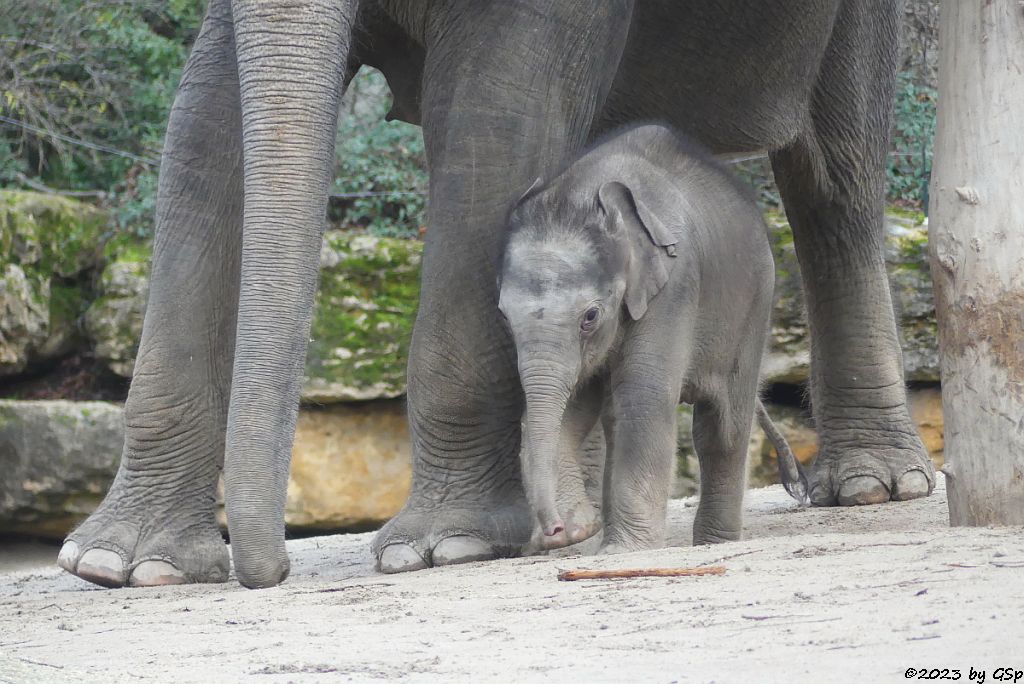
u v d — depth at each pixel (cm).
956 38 997
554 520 887
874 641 573
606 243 930
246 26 866
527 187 1045
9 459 2016
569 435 1030
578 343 920
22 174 2548
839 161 1543
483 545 1038
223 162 1118
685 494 2072
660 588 743
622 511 955
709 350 1035
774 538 919
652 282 956
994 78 975
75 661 662
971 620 595
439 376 1049
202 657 651
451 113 1053
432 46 1084
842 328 1608
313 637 686
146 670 621
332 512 2103
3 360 2128
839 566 762
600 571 799
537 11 1048
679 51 1330
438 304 1047
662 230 965
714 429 1072
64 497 2023
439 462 1065
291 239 845
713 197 1052
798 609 652
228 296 1125
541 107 1051
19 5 2545
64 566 1100
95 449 2012
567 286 916
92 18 2584
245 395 845
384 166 2477
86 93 2550
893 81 1595
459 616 718
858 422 1611
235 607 811
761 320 1088
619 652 595
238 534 857
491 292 1042
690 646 595
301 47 861
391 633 683
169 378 1109
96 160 2516
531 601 741
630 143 1026
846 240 1590
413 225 2462
